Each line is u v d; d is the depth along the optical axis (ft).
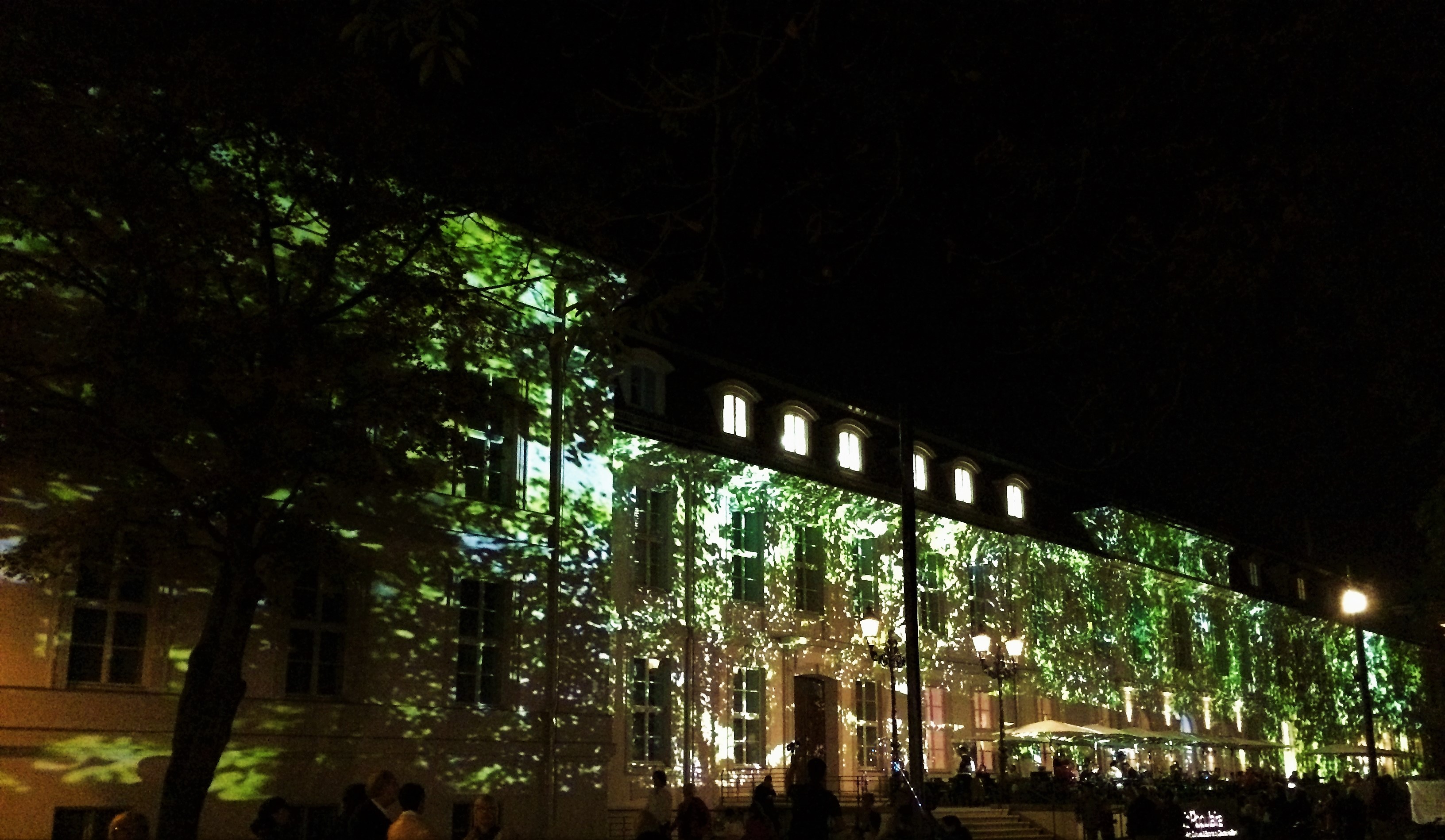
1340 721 190.49
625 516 86.17
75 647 51.98
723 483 95.35
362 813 31.83
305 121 44.96
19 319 42.55
